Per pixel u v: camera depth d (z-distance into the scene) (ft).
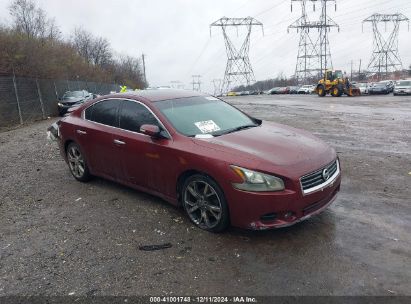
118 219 16.26
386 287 10.71
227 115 18.04
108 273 12.17
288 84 360.07
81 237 14.79
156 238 14.35
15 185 22.34
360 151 27.76
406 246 12.82
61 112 85.66
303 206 13.19
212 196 14.35
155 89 19.95
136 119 17.52
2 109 65.00
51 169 25.61
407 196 17.38
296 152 14.19
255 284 11.19
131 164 17.42
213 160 13.87
